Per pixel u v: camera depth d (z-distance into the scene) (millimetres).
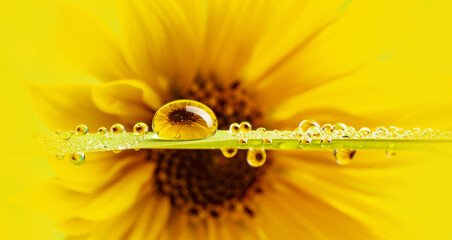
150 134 80
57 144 80
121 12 86
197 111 80
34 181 90
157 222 91
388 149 79
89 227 85
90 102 87
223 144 79
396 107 89
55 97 86
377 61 90
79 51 86
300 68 92
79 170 85
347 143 80
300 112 92
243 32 92
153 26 88
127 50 86
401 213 90
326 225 92
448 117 88
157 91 91
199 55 91
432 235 89
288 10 90
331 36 89
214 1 91
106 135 80
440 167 90
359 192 91
